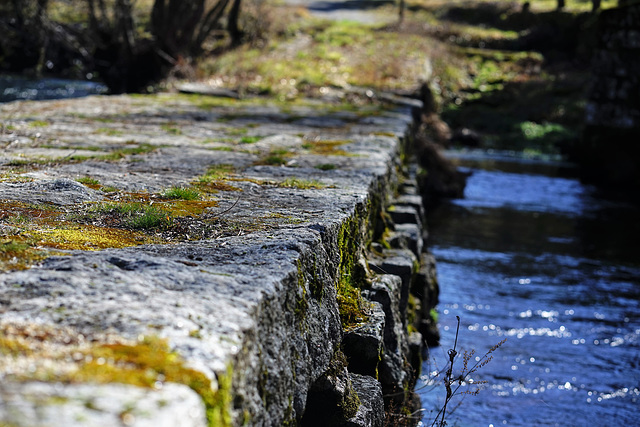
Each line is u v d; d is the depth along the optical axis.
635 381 6.90
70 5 29.08
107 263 2.82
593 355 7.48
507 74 32.09
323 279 3.56
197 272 2.82
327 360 3.41
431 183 14.73
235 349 2.18
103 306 2.33
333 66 19.92
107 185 4.81
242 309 2.45
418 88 17.38
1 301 2.31
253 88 15.66
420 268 7.21
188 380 1.91
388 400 4.63
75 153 6.28
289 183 5.34
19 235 3.23
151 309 2.34
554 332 8.04
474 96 28.78
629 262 11.03
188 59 20.81
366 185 5.48
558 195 16.20
